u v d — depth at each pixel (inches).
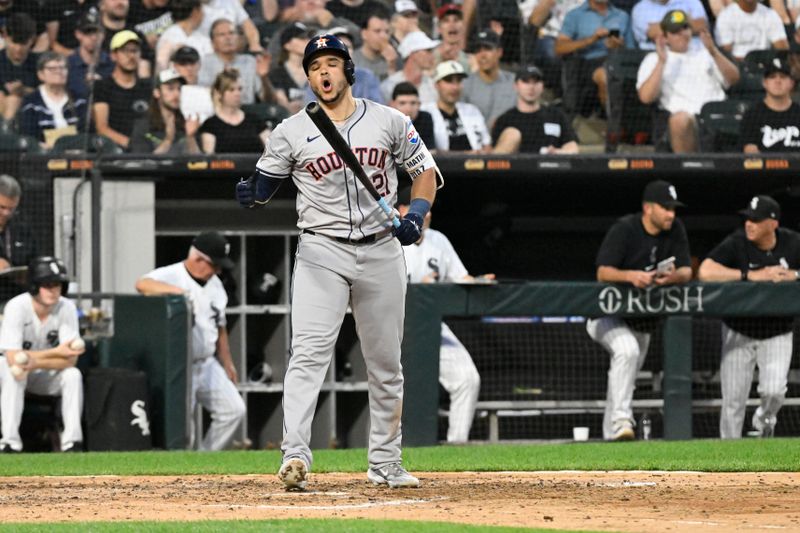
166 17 1733.5
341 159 750.5
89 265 1600.6
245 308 1646.2
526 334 1533.0
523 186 1760.6
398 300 776.9
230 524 591.5
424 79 1769.2
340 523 586.2
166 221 1672.0
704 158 1664.6
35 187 1595.7
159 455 1247.5
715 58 1784.0
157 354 1437.0
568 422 1562.5
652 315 1440.7
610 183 1750.7
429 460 1088.8
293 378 767.7
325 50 749.3
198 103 1684.3
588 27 1812.3
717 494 765.9
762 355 1473.9
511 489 804.0
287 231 1692.9
